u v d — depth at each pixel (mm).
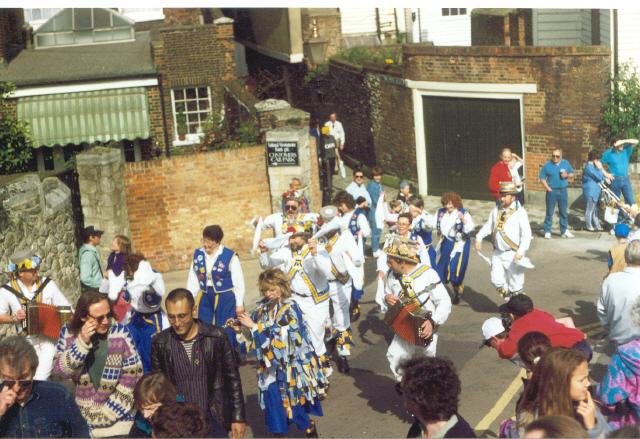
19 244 8836
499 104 16234
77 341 4922
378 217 11203
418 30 24641
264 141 13820
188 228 13398
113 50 20734
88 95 18141
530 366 4449
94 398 5055
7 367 3949
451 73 16656
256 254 13805
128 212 13039
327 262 6891
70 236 10953
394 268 6555
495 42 20531
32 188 9445
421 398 3609
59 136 17766
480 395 6863
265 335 5855
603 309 6062
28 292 6469
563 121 15398
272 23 22125
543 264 11430
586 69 14938
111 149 12266
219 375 5070
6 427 4105
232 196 13492
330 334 8008
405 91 17766
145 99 18281
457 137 17078
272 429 5930
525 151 16078
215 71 20031
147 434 4469
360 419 6578
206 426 3389
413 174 18125
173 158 13062
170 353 4941
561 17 17281
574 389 3660
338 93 21391
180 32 19750
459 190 17391
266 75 23141
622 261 7273
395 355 6570
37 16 23359
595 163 13055
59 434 4172
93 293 4961
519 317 5527
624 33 14727
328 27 21766
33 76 18109
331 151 18250
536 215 15164
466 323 9047
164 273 13336
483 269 11492
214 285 7559
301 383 5879
